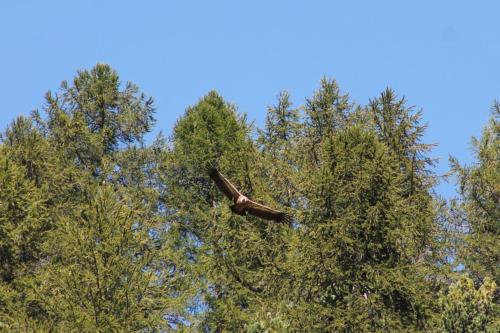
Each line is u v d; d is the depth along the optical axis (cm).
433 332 6694
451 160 8338
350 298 6919
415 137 7806
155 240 8412
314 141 8175
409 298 6988
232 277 7631
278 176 7800
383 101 7938
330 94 8444
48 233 7656
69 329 6631
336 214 7212
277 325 6078
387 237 7112
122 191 8606
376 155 7231
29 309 7112
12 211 7869
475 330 6391
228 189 4359
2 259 7725
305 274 7044
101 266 6806
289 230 7400
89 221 7031
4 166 7938
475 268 7925
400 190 7231
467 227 8219
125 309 6781
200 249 7888
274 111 8681
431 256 7388
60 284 6781
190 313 7788
